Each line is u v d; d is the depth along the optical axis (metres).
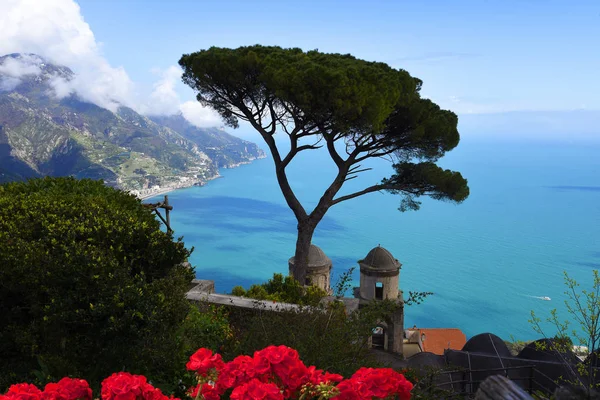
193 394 3.49
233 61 19.83
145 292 6.85
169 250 8.09
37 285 6.68
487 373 15.15
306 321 6.98
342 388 3.10
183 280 8.00
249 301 11.64
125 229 8.03
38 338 6.84
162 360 6.79
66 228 7.74
